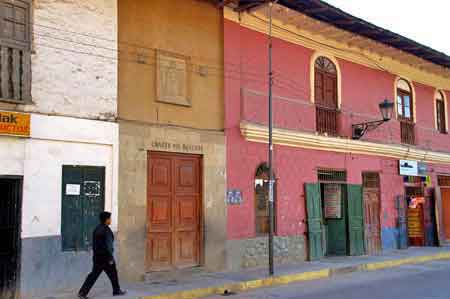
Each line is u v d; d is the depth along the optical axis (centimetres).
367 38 1731
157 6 1244
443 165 2212
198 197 1296
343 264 1467
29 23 1001
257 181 1453
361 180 1755
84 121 1065
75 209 1048
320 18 1557
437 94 2253
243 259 1362
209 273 1270
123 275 1112
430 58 2012
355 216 1703
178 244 1242
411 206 2025
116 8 1148
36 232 980
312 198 1569
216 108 1355
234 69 1400
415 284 1188
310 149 1589
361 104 1800
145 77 1207
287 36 1559
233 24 1412
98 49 1107
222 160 1345
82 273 1042
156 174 1215
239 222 1368
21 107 977
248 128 1382
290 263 1474
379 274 1388
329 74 1702
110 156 1112
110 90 1122
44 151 1003
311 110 1595
